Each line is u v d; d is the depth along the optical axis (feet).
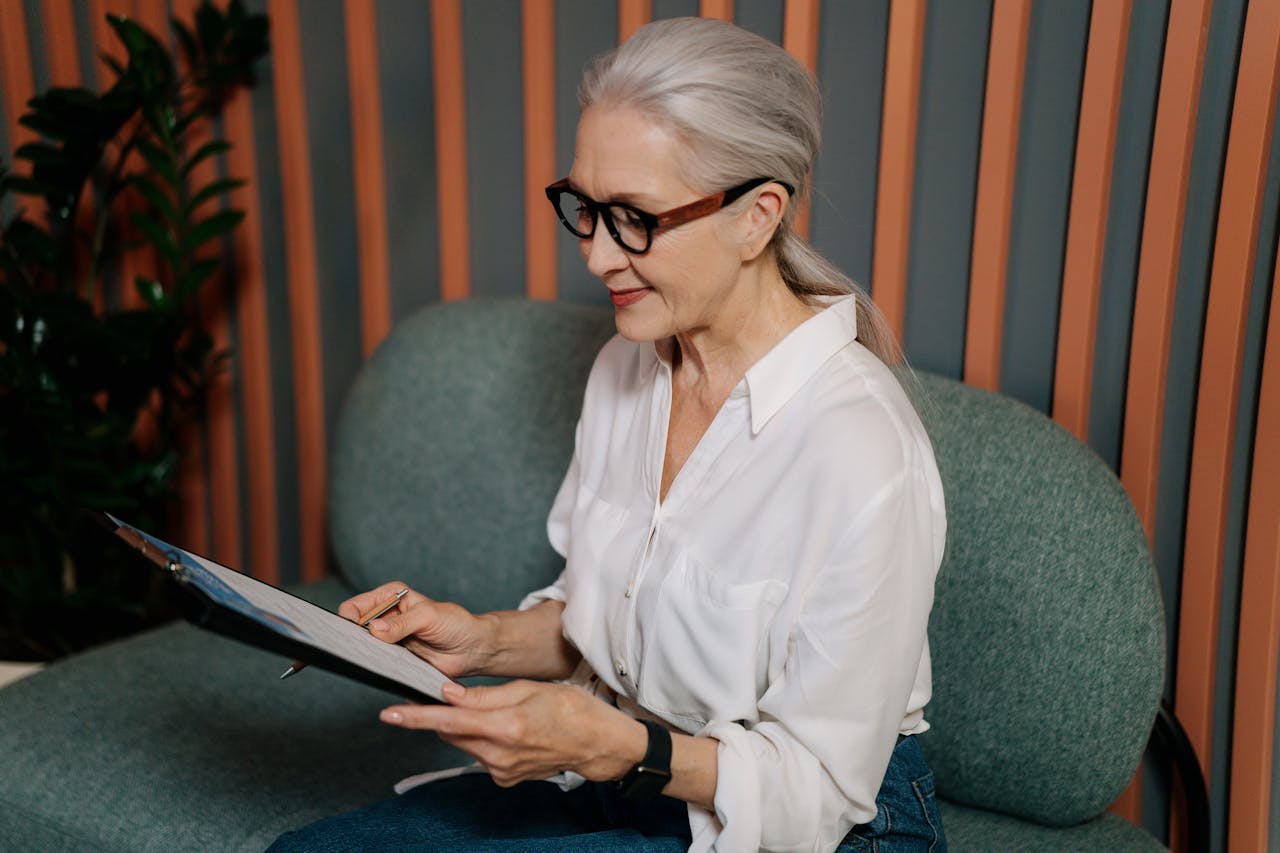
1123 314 4.22
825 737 2.84
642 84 2.75
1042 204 4.25
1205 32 3.79
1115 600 3.55
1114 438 4.32
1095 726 3.58
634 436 3.47
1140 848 3.68
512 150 5.48
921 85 4.39
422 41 5.55
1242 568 4.12
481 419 4.98
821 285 3.24
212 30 5.70
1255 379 3.98
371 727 4.49
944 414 3.94
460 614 3.53
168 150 5.73
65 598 6.16
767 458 3.01
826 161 4.67
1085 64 4.03
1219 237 3.83
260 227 6.26
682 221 2.81
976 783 3.84
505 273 5.69
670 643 3.15
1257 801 4.08
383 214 5.84
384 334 5.97
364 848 3.24
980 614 3.74
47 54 6.53
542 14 5.01
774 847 2.86
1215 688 4.26
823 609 2.84
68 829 3.89
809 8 4.42
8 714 4.29
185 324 5.89
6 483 5.90
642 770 2.79
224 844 3.76
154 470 6.22
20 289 6.40
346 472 5.35
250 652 4.90
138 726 4.28
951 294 4.51
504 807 3.52
